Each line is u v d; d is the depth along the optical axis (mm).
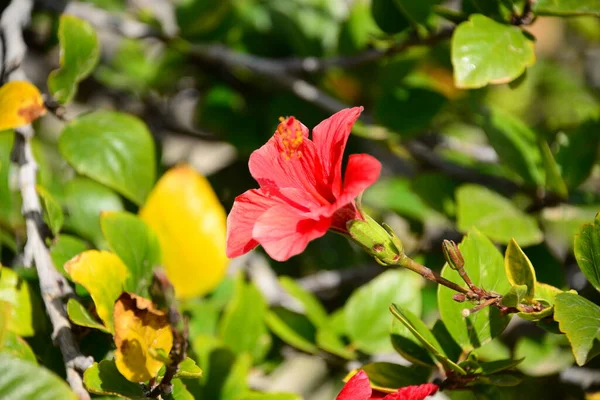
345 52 1102
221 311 1009
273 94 1136
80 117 936
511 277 829
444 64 1076
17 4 968
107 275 852
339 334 948
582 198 1000
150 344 815
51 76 917
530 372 982
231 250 818
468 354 856
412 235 1072
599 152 998
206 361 929
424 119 1033
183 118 1257
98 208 979
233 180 1131
